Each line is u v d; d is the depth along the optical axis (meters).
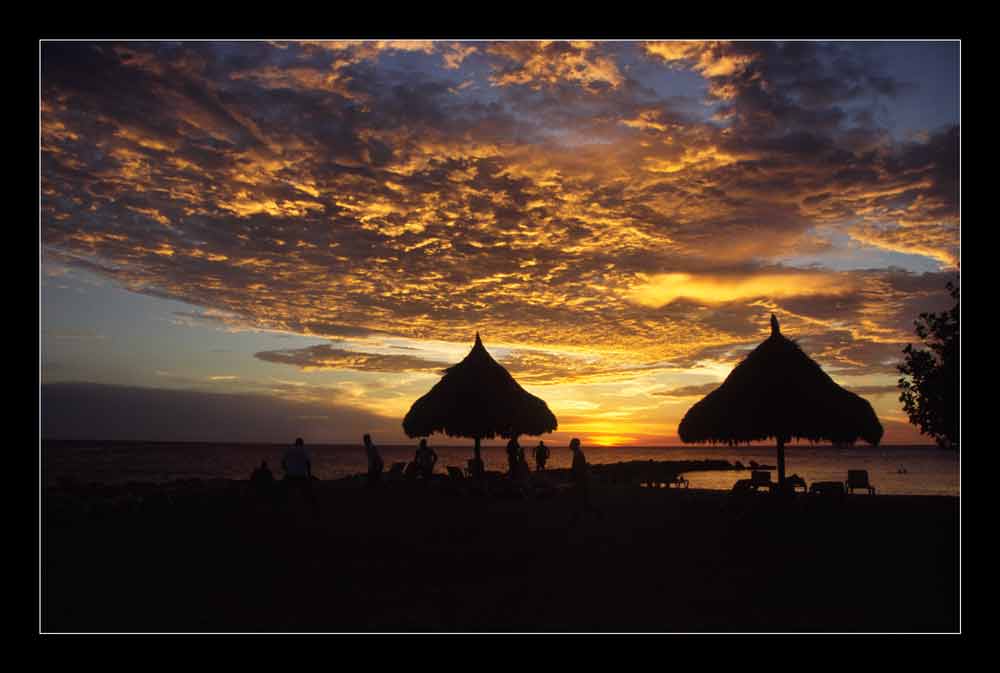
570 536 11.24
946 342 16.50
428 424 18.45
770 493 14.46
